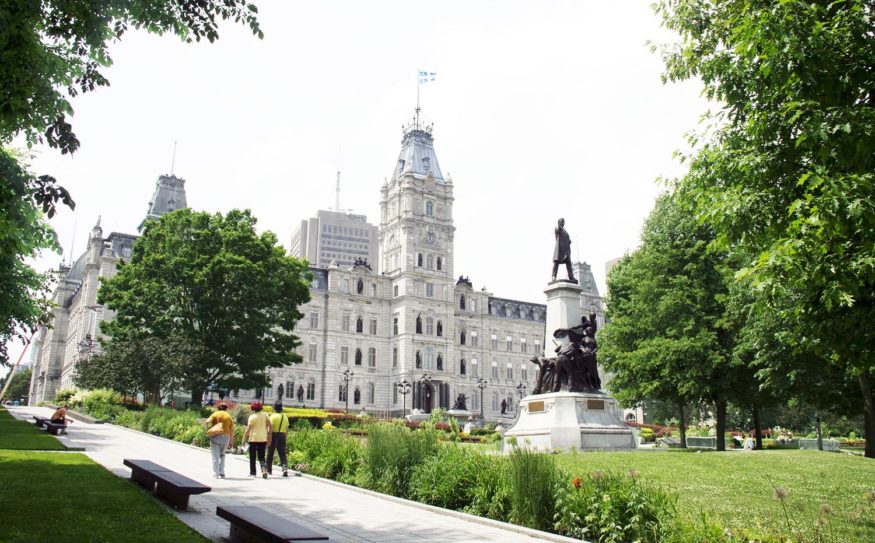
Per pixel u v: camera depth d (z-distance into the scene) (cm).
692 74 1650
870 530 1295
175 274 5662
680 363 4138
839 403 4000
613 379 4888
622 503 1156
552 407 3016
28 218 1297
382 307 11194
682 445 4775
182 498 1288
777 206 1308
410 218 11206
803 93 1230
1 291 2520
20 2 972
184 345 5244
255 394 9781
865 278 1185
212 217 6062
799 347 1489
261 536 855
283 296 6169
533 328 12875
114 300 5769
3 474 1603
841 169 1219
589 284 13688
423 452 1708
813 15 1162
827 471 2247
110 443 2959
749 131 1336
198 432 3105
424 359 10912
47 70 1156
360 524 1272
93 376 5372
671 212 4375
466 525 1298
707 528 1039
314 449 2228
